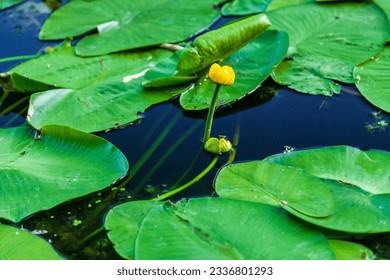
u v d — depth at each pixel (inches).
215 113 72.2
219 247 49.0
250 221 51.6
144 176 62.1
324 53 80.0
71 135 63.6
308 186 55.0
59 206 57.7
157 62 77.7
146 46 81.9
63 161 61.1
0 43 88.1
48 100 70.4
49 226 55.6
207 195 58.7
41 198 56.4
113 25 87.4
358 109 71.5
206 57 71.2
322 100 73.4
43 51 85.3
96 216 56.7
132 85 74.0
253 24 71.5
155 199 58.1
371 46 80.2
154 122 71.0
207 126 64.8
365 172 57.4
